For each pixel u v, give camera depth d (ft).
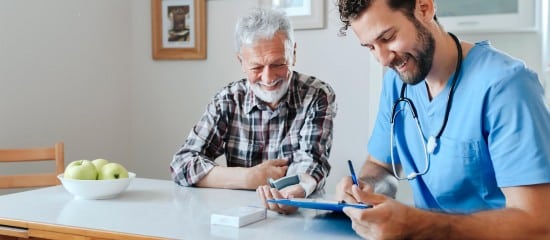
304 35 9.68
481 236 3.48
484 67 3.99
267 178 5.72
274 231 4.00
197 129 6.59
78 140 9.91
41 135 9.14
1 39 8.37
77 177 5.07
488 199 4.09
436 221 3.51
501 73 3.81
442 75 4.20
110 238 3.97
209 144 6.59
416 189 4.72
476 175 4.06
